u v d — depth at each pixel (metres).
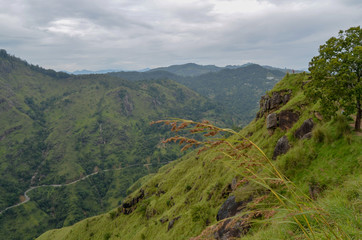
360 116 12.54
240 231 8.00
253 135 38.72
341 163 10.56
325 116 14.90
